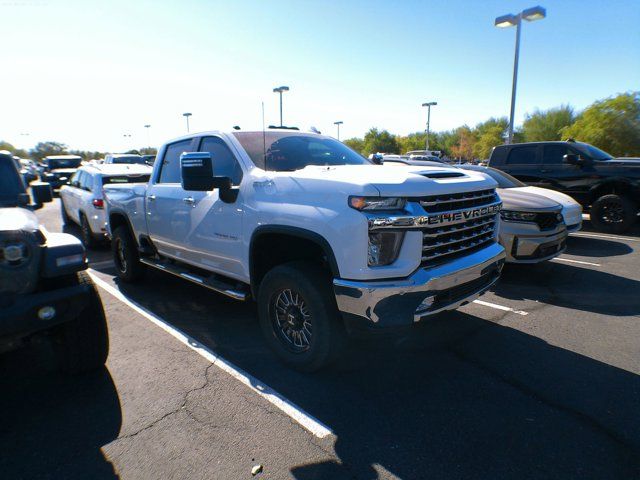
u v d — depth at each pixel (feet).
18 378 10.77
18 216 9.41
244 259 11.82
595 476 7.27
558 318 14.57
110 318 14.82
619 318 14.56
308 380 10.52
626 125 80.12
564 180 31.19
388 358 11.64
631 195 28.99
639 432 8.45
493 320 14.39
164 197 15.24
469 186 10.42
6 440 8.39
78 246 9.07
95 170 28.09
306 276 10.03
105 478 7.36
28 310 8.21
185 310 15.58
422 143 207.21
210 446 8.16
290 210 10.11
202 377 10.72
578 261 22.44
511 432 8.46
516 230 18.22
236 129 13.66
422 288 9.04
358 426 8.70
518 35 52.37
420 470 7.45
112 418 9.07
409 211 9.00
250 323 14.25
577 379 10.52
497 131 160.76
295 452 7.96
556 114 122.21
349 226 8.93
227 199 11.75
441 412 9.15
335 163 13.37
